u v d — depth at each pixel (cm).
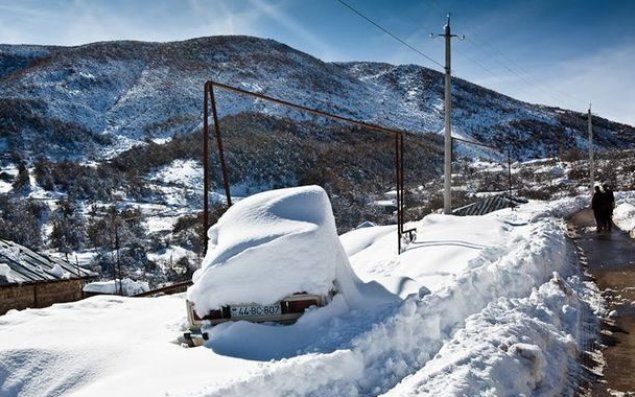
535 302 687
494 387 423
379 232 1744
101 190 8938
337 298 640
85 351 521
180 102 16975
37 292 1573
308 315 594
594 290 882
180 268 4688
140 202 8581
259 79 19488
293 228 645
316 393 435
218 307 613
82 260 4988
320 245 635
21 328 636
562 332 612
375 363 500
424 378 432
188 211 7650
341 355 473
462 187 6188
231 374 471
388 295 754
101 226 6019
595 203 1666
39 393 465
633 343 610
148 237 5869
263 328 582
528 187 5581
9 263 1619
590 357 571
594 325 682
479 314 613
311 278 614
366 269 1201
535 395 454
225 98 17200
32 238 6044
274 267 614
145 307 800
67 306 795
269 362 478
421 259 1147
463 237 1417
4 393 466
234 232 670
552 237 1255
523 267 880
